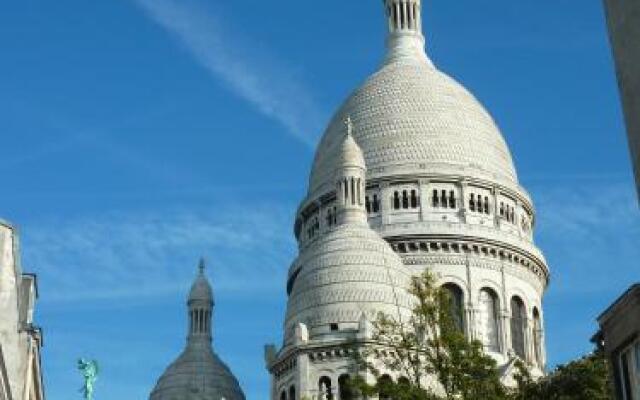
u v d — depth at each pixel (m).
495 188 123.75
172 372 132.25
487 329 116.81
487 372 60.06
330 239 107.06
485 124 131.12
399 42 139.38
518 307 120.56
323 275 103.75
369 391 61.12
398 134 125.44
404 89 130.50
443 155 123.75
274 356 105.25
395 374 93.12
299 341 99.38
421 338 72.94
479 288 117.38
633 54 32.78
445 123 126.88
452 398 58.53
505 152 130.62
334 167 119.94
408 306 102.19
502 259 120.12
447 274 117.19
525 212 127.38
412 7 141.50
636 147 32.56
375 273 103.50
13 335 50.75
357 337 97.31
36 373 59.44
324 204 124.25
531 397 68.06
